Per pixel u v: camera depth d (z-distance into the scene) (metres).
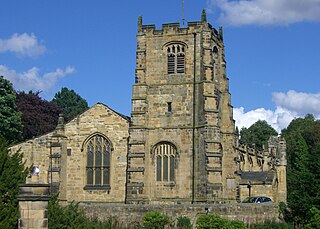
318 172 86.25
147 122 97.94
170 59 99.12
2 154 53.94
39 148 102.56
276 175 111.19
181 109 97.12
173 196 95.25
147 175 96.50
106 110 100.94
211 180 93.25
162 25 99.62
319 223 78.69
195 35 98.31
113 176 99.31
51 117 152.38
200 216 79.75
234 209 81.94
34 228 49.56
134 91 98.62
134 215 83.31
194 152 95.25
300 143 123.44
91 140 101.25
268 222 80.69
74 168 101.12
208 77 96.56
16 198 51.41
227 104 103.38
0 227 49.56
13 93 119.19
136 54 99.81
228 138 102.06
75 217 58.50
